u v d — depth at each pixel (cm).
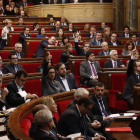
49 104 909
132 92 1512
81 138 798
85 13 3609
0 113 897
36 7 3781
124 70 1688
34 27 2781
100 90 1213
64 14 3672
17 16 3397
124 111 1522
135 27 3312
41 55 2153
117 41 2408
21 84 1202
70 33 2659
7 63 1711
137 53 1920
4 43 1950
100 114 1214
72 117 947
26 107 927
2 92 1067
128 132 901
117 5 3450
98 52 2088
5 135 731
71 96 1220
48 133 720
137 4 3303
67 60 1945
